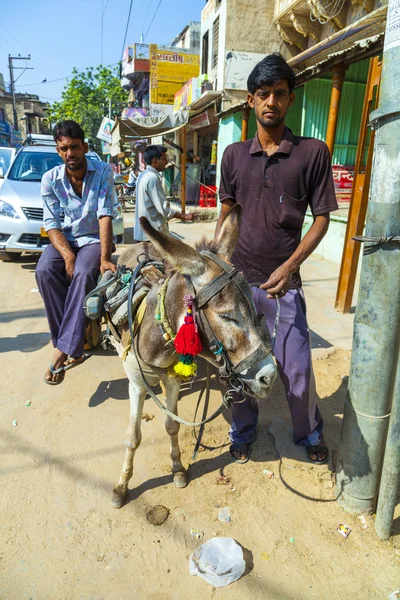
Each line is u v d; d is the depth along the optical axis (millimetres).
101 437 3125
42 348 4488
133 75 26172
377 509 2301
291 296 2625
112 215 3590
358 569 2146
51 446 3016
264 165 2479
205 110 13867
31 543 2275
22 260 7914
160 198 4746
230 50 11555
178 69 19859
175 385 2525
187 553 2240
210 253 1957
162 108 19875
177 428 2607
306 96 9609
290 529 2379
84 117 33750
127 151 19406
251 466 2869
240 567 2117
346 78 9492
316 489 2666
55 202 3607
